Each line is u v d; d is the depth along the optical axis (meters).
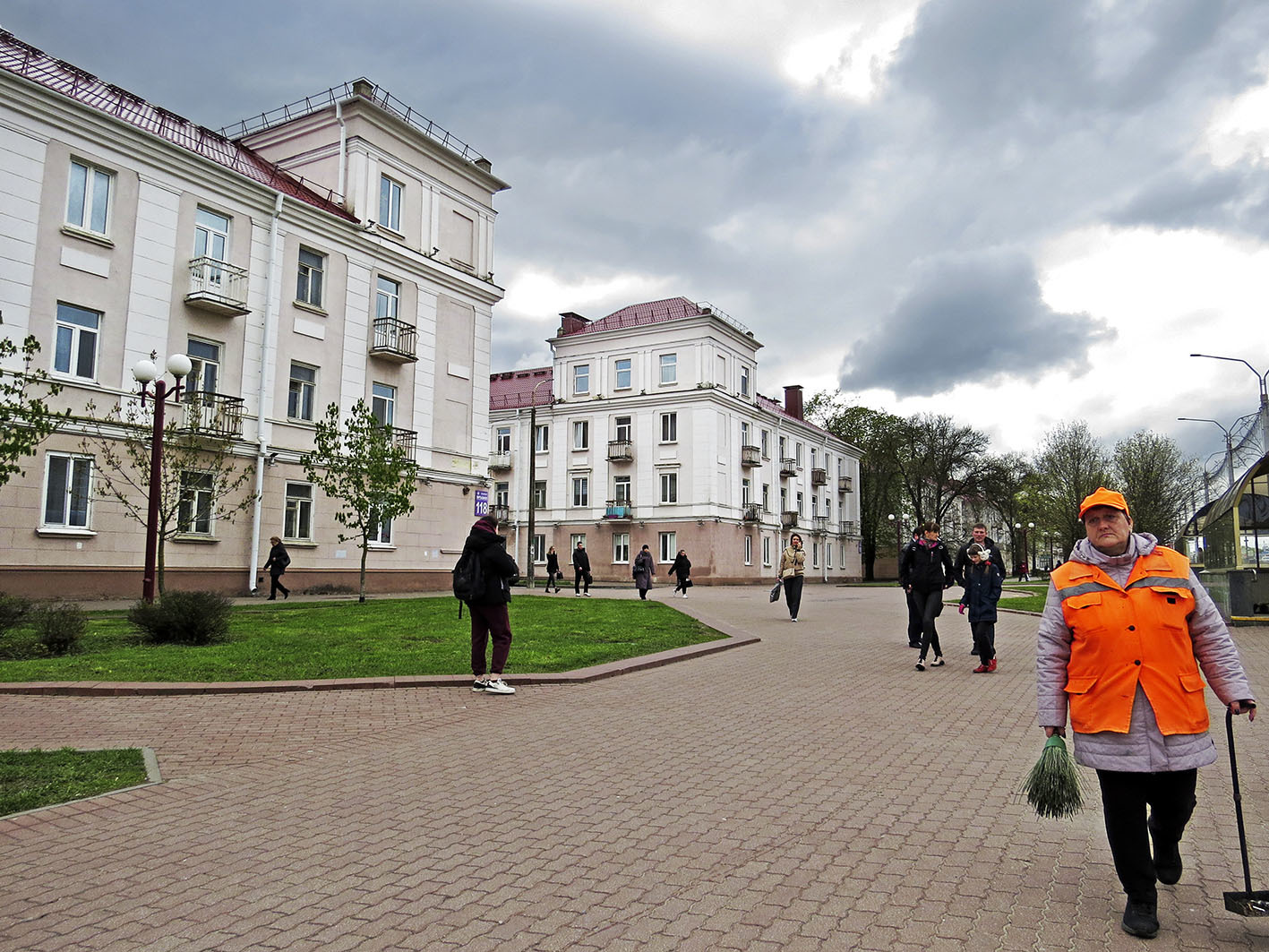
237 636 12.85
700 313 50.22
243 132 30.59
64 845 4.50
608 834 4.66
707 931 3.45
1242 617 17.48
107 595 20.62
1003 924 3.50
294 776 5.86
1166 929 3.44
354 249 27.73
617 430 52.09
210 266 23.39
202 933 3.44
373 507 20.94
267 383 24.72
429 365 30.20
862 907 3.67
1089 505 3.56
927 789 5.53
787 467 58.41
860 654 12.87
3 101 19.33
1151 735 3.36
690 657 12.12
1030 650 13.44
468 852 4.39
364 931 3.45
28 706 8.03
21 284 19.50
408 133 29.70
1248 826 4.74
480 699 8.82
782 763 6.23
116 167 21.48
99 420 19.36
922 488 67.31
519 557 54.09
